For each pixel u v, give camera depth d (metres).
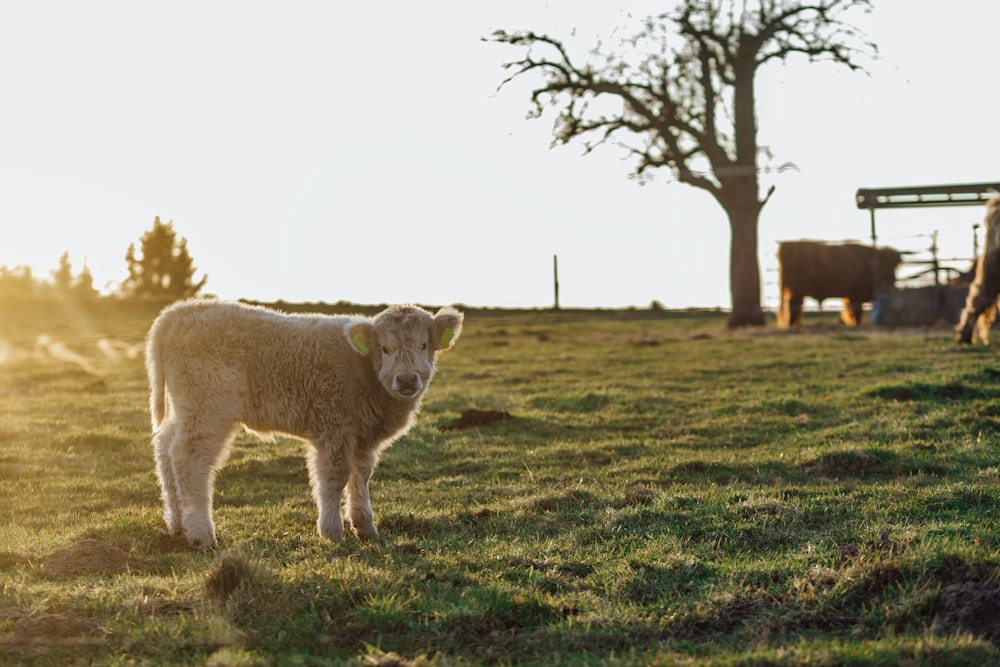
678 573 6.81
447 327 8.16
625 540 7.86
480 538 8.20
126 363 26.39
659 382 18.84
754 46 38.91
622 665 5.00
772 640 5.44
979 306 23.56
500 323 44.53
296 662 5.04
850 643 5.11
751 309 39.03
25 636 5.36
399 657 5.04
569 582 6.68
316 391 7.80
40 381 21.36
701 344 28.14
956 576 5.88
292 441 13.26
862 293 38.41
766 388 17.08
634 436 13.21
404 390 7.65
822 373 18.94
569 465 11.38
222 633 5.41
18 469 11.28
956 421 12.02
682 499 9.09
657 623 5.82
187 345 7.72
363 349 7.66
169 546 7.73
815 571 6.32
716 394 16.64
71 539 7.77
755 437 12.61
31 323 44.34
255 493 10.24
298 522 8.72
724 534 7.92
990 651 4.89
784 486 9.70
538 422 14.31
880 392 14.60
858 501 8.82
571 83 39.62
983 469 9.70
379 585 6.12
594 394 16.62
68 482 10.69
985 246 23.39
